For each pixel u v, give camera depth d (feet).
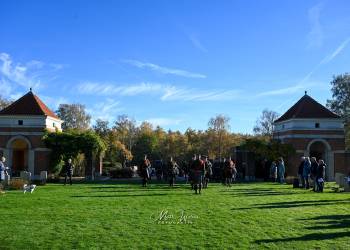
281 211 60.64
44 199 74.59
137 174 203.00
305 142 176.76
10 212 58.03
